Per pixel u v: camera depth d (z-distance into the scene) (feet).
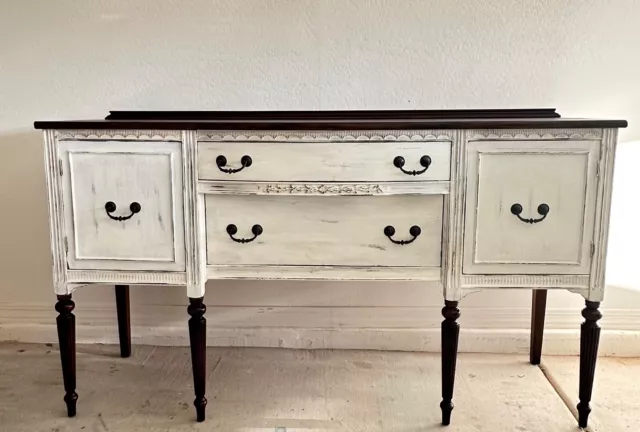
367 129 4.87
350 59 6.61
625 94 6.54
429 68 6.58
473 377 6.29
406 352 6.98
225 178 5.03
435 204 5.04
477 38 6.51
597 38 6.46
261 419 5.46
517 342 6.93
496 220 5.01
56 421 5.44
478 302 6.95
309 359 6.78
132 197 5.14
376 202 5.06
